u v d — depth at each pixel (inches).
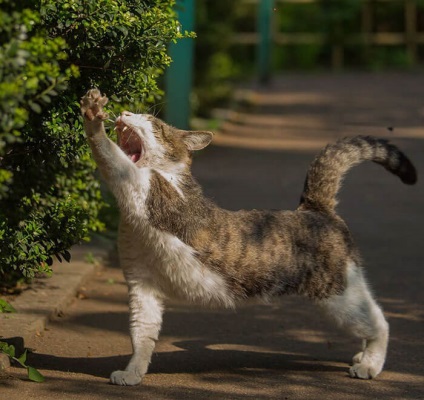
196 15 839.1
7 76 175.3
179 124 626.2
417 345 279.0
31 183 229.5
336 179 258.7
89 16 225.3
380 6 1526.8
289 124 843.4
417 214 487.2
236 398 227.9
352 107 958.4
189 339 281.9
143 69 241.3
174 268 233.9
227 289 238.7
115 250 388.8
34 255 244.7
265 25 1243.2
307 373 251.3
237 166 627.8
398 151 267.4
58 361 254.4
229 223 240.4
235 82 1235.2
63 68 230.7
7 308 281.9
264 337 286.2
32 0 204.4
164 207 229.1
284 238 242.8
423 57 1541.6
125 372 234.5
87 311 308.0
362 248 410.0
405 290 344.5
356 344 281.1
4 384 230.2
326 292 245.1
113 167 222.5
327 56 1531.7
